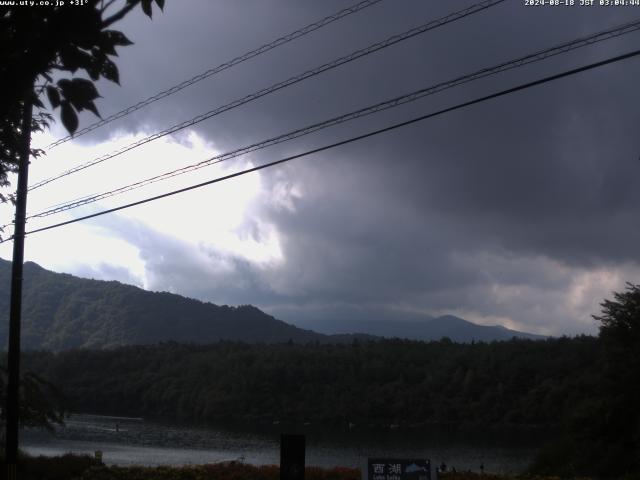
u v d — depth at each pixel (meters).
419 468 13.90
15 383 17.14
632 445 33.88
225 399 133.50
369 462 14.05
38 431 94.25
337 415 129.50
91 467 24.64
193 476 22.72
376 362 143.88
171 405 142.00
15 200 18.02
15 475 16.92
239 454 72.31
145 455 67.25
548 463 36.53
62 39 3.95
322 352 154.12
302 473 14.38
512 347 135.38
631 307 37.78
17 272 17.30
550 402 112.88
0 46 3.97
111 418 128.12
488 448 86.31
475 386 126.00
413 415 126.25
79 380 148.12
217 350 163.75
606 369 36.72
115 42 4.23
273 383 138.00
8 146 6.93
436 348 153.75
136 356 161.00
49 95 4.15
